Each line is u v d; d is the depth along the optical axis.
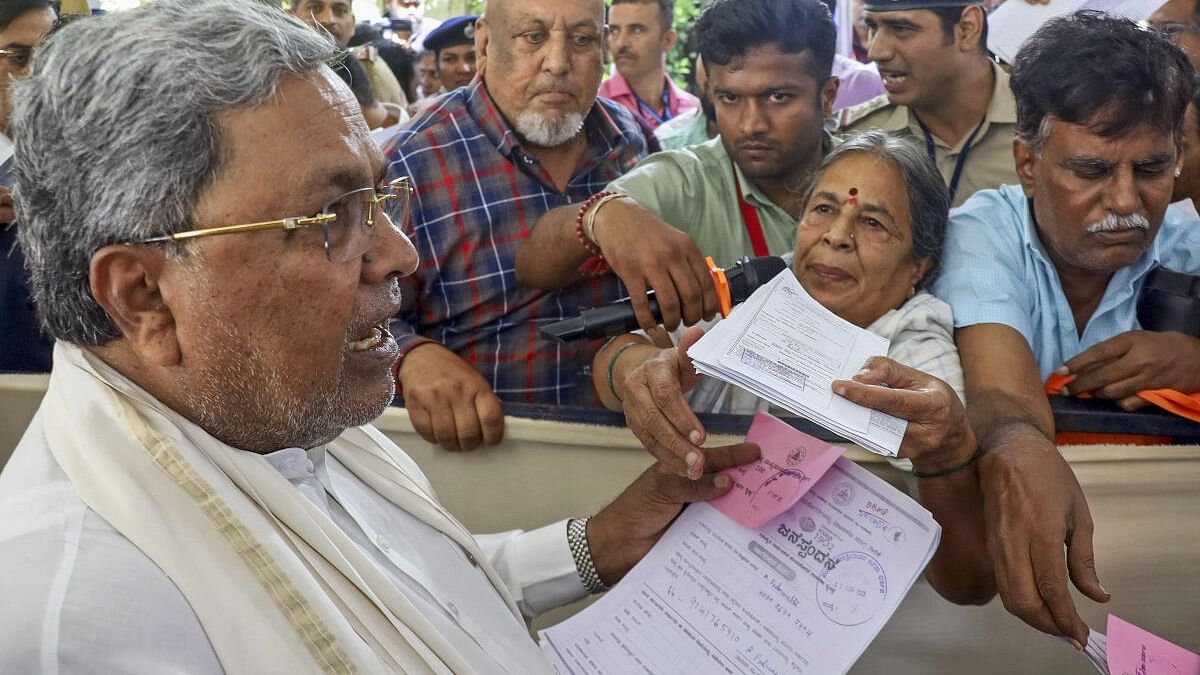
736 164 1.90
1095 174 1.55
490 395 1.67
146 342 0.90
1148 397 1.56
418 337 1.80
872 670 1.56
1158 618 1.54
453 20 2.50
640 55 2.45
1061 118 1.56
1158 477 1.51
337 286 0.93
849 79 2.15
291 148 0.88
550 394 1.96
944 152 1.99
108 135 0.83
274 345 0.92
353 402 1.00
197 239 0.87
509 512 1.69
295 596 0.86
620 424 1.63
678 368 1.35
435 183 2.01
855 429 1.17
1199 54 1.79
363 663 0.87
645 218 1.64
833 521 1.29
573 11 1.94
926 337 1.54
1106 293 1.67
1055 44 1.58
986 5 1.94
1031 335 1.61
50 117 0.85
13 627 0.75
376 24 2.63
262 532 0.88
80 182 0.85
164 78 0.84
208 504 0.86
